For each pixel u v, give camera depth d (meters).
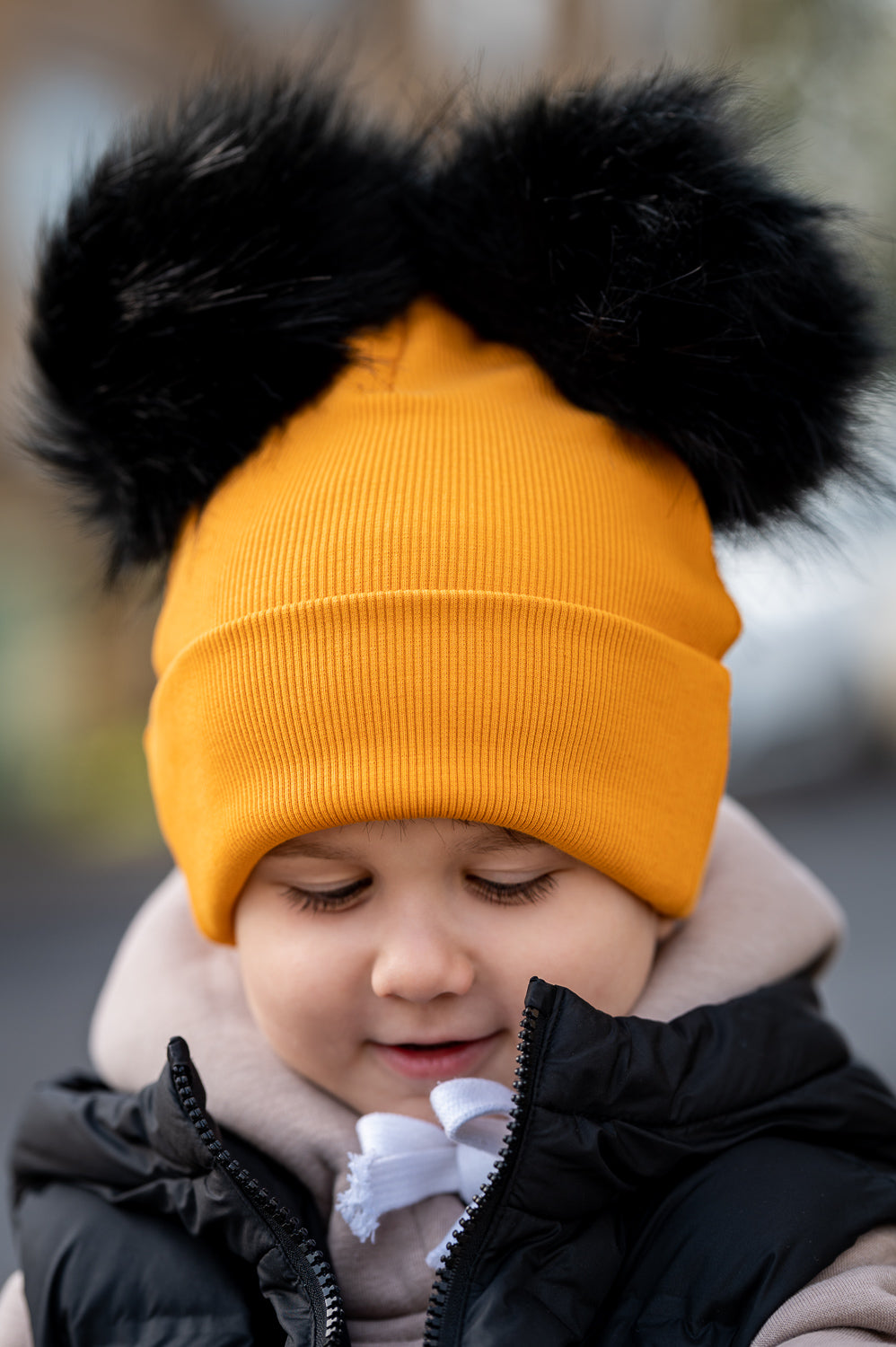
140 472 1.19
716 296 1.09
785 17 2.93
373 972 1.02
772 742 7.38
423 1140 1.05
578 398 1.14
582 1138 0.94
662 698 1.07
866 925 5.03
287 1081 1.14
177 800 1.13
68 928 5.64
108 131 1.58
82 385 1.18
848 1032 3.75
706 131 1.14
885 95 2.76
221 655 1.05
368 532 1.04
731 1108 1.02
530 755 1.00
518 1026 1.04
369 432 1.11
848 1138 1.06
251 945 1.08
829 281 1.14
